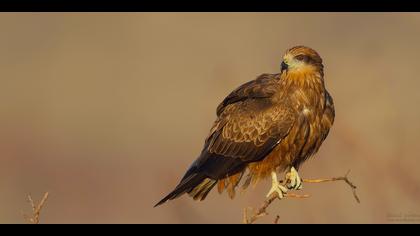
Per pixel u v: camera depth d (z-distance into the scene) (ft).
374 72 70.85
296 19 136.36
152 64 122.42
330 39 129.59
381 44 114.83
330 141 42.34
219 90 74.90
